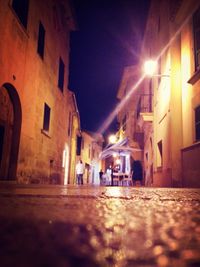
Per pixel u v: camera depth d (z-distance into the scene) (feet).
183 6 36.32
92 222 3.41
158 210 5.34
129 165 83.41
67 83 71.36
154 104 57.36
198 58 33.76
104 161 205.46
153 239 2.35
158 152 51.47
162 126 47.39
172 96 39.55
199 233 2.72
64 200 7.79
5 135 34.60
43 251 1.77
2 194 10.07
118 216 4.15
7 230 2.73
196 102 32.63
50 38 52.49
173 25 41.47
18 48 35.73
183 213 4.78
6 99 34.99
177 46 40.96
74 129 95.14
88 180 154.92
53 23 54.70
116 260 1.58
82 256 1.64
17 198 8.35
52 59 54.24
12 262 1.49
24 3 38.32
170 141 39.50
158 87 52.60
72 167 91.61
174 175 37.42
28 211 4.73
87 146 147.33
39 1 44.42
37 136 44.19
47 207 5.58
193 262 1.59
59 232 2.63
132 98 91.61
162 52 48.65
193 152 32.27
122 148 71.10
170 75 40.63
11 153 35.78
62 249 1.83
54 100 56.54
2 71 31.04
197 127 32.60
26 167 39.04
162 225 3.26
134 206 6.30
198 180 30.04
